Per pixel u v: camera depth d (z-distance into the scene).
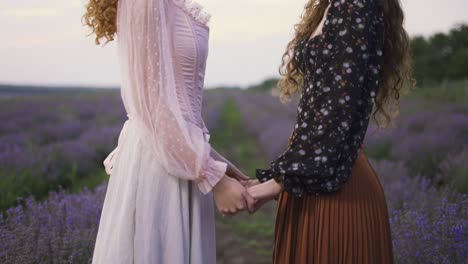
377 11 1.58
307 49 1.65
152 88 1.55
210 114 15.91
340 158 1.54
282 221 1.76
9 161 5.66
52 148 6.62
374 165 5.47
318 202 1.66
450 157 5.48
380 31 1.58
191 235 1.71
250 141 12.28
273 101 26.94
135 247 1.62
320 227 1.65
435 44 31.69
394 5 1.70
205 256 1.77
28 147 6.91
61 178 5.66
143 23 1.54
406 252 2.69
